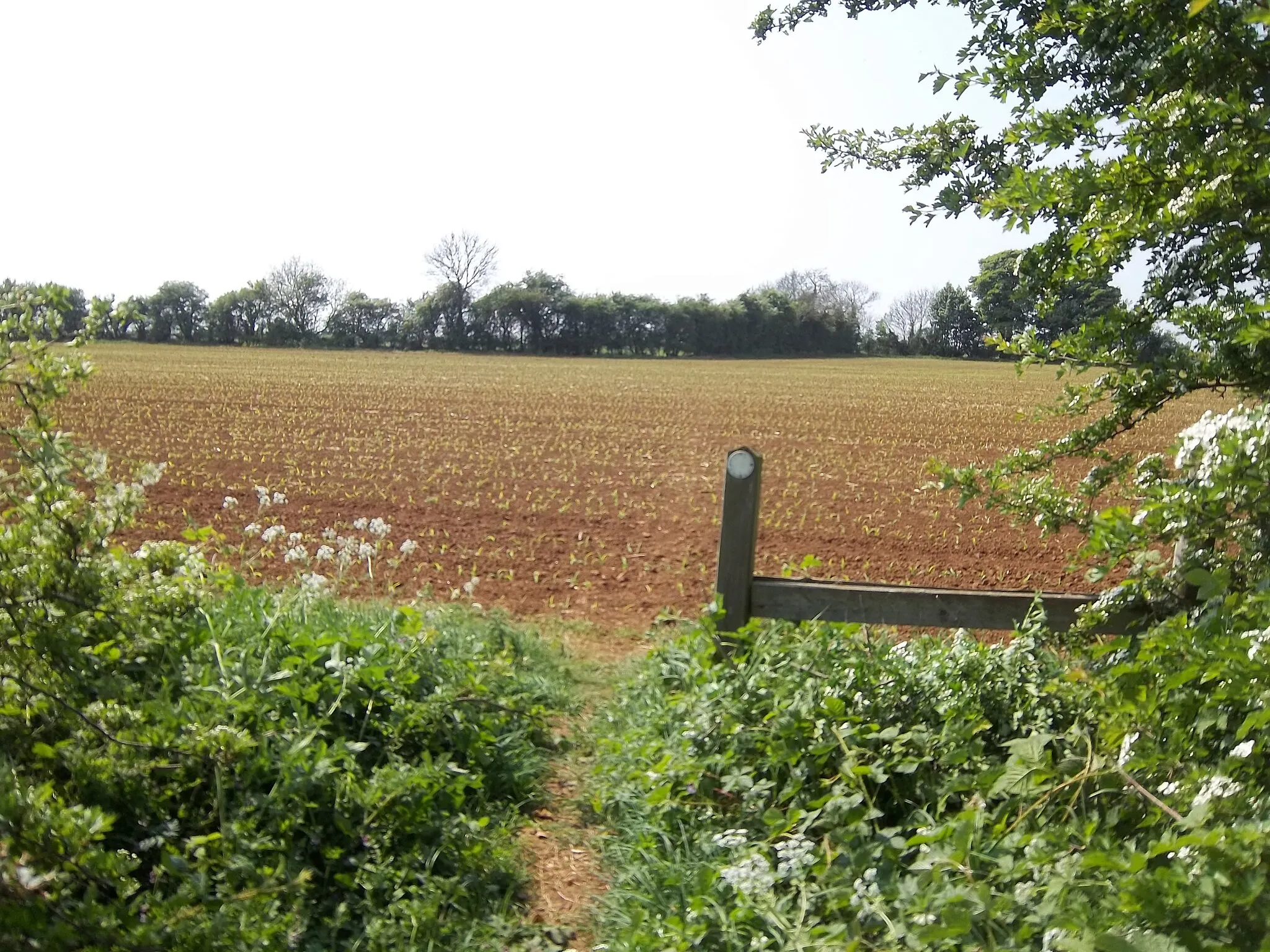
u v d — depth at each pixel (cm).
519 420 2794
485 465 1841
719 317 9331
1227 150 286
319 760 411
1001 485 394
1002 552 1205
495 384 4406
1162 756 298
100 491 330
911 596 500
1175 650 291
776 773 427
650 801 426
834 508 1480
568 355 8569
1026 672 449
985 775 358
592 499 1501
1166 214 288
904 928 297
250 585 895
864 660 470
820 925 324
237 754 373
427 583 977
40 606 305
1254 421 322
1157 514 311
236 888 346
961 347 9738
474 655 584
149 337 8488
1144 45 355
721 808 440
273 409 2870
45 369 296
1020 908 285
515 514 1362
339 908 362
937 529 1332
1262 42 295
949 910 261
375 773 423
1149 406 370
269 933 310
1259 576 317
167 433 2234
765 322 9700
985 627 494
